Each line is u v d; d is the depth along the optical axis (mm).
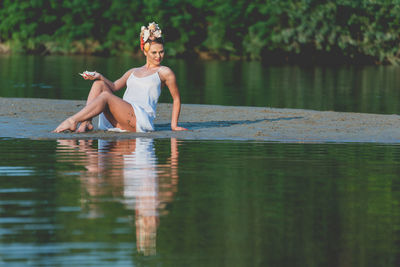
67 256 5438
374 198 7523
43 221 6367
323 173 9000
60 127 12688
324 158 10234
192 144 11547
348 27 57781
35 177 8398
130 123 13031
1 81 29203
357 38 57875
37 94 23094
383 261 5449
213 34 59406
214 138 12344
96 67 41562
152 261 5352
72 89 25734
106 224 6293
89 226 6223
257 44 58688
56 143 11398
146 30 13500
